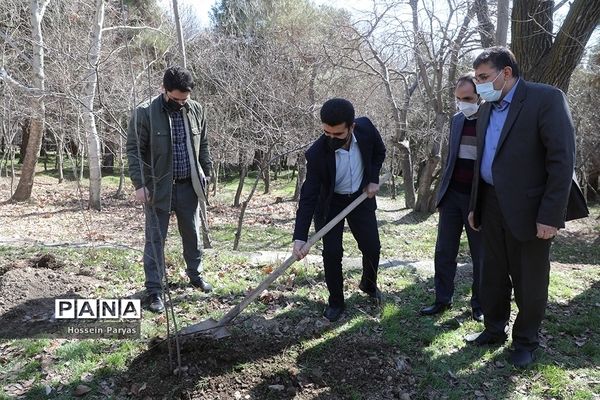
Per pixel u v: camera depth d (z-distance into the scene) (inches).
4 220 442.9
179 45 291.3
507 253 123.0
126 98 436.5
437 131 535.8
